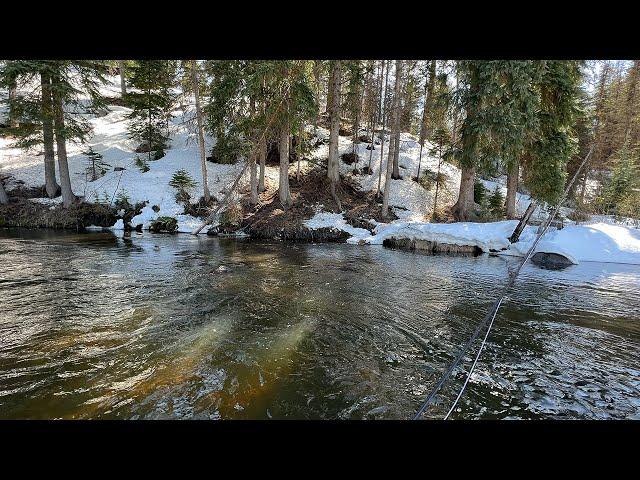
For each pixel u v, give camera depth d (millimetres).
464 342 6023
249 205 17984
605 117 25531
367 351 5555
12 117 16078
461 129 16469
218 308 7035
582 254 13500
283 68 15117
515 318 7188
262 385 4488
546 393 4594
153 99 22172
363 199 20000
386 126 28422
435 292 8766
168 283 8539
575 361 5488
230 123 18000
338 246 14805
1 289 7738
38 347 5230
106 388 4281
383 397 4375
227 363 4961
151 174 20078
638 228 16750
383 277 9984
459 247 14156
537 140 16141
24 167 19797
